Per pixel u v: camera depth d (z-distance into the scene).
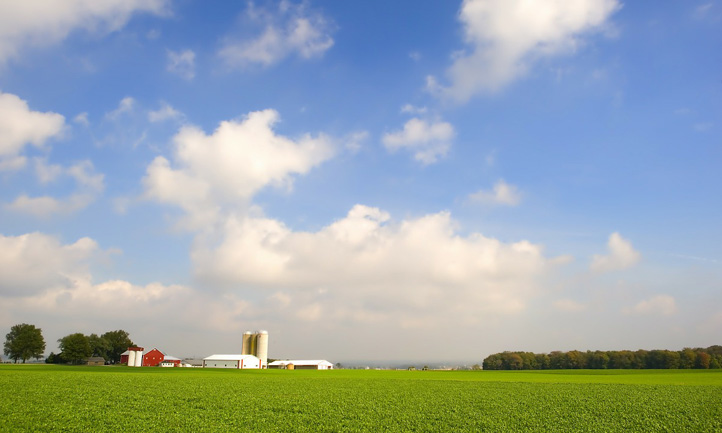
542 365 186.12
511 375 105.44
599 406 40.72
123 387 51.31
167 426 28.02
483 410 37.69
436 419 32.78
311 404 39.91
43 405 34.53
